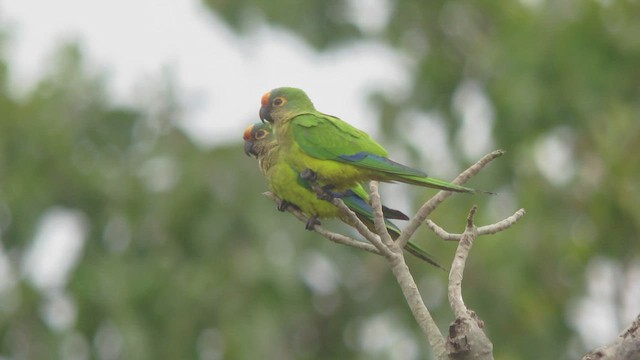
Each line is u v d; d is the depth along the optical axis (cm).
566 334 1563
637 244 1527
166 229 1523
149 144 1566
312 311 1630
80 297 1502
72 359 1502
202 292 1473
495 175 1542
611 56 1472
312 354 1655
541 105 1466
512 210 1554
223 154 1542
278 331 1463
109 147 1561
